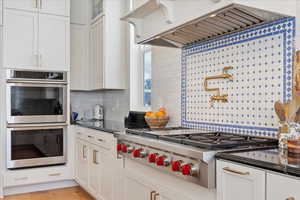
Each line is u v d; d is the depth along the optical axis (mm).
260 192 1119
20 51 3383
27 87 3408
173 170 1561
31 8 3451
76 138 3617
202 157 1351
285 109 1434
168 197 1743
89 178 3178
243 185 1199
